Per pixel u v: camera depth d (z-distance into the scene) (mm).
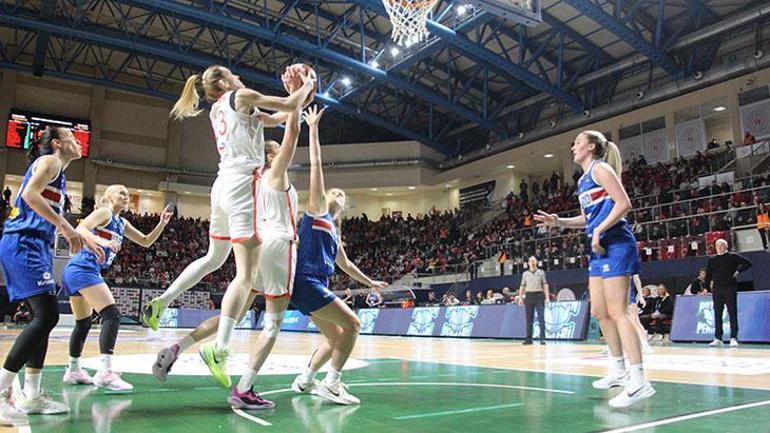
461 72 25422
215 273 25359
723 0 18641
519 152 26141
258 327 20172
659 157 21875
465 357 6895
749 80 19281
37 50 22828
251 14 21062
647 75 23125
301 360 6293
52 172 2826
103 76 26594
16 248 2855
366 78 24344
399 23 10633
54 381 4211
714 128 20656
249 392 3150
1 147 25938
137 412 3012
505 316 12336
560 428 2619
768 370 5172
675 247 14891
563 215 21500
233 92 3262
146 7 20656
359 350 8297
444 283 20703
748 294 9516
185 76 29234
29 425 2648
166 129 29922
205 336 3238
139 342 10211
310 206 3439
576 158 3783
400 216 30328
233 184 3178
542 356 7043
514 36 21172
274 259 3176
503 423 2742
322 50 20281
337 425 2693
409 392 3846
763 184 16000
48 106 27375
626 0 18688
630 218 17344
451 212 29094
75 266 3939
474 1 10781
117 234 4168
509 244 19094
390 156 29984
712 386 4074
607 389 3957
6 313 21328
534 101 24641
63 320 19391
